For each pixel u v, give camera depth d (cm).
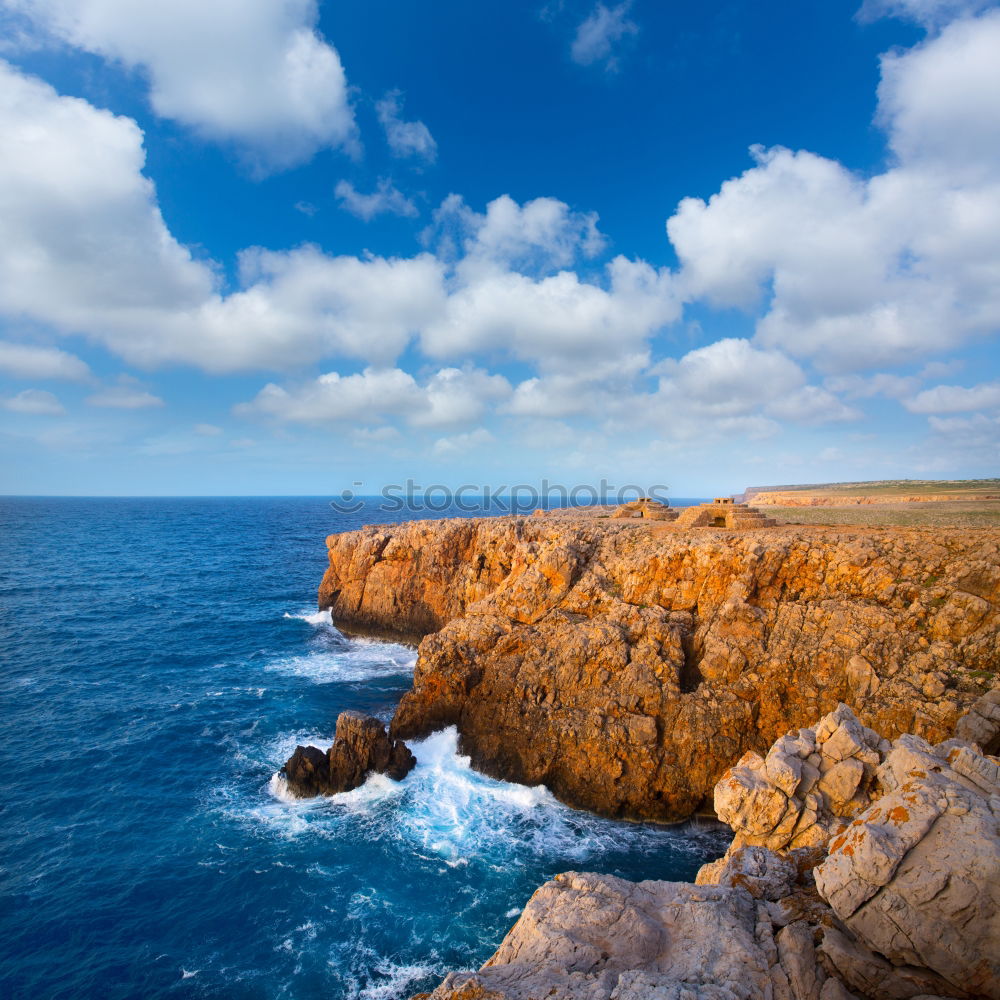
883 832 938
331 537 7669
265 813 3347
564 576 4412
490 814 3372
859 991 902
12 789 3469
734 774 1750
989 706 2580
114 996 2241
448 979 943
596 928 1055
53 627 6544
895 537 3731
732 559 3891
